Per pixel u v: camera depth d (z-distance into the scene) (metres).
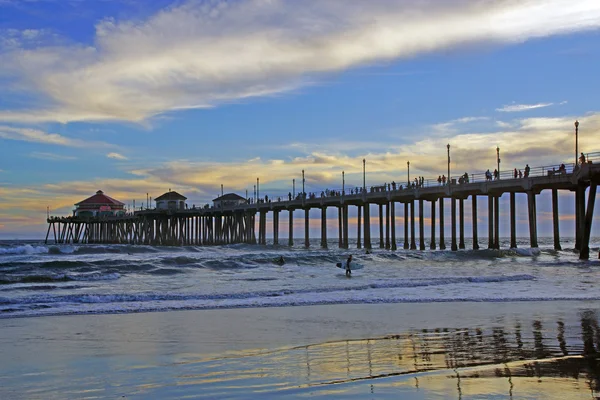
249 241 92.25
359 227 75.06
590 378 8.48
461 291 22.09
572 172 44.59
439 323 14.23
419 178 59.97
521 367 9.24
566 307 17.23
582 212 44.06
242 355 10.55
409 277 29.17
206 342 11.91
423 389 7.89
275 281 27.34
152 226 107.88
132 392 8.09
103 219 123.06
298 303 18.58
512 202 55.94
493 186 50.84
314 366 9.56
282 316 15.72
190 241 108.38
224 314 16.22
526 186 48.56
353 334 12.77
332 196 70.56
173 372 9.23
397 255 48.72
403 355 10.40
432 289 22.95
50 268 32.66
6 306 17.72
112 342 11.98
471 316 15.41
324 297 19.95
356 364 9.67
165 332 13.16
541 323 14.09
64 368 9.58
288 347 11.30
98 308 17.36
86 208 129.12
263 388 8.12
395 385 8.12
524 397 7.44
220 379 8.72
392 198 62.47
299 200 76.31
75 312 16.58
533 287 23.80
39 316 15.87
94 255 49.47
